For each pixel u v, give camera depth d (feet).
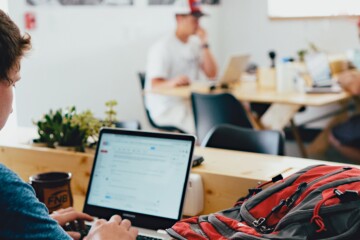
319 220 4.07
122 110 18.31
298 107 14.44
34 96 15.43
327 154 17.71
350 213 4.02
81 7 16.61
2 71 3.67
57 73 16.07
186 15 15.39
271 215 4.60
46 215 3.73
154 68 15.24
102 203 5.76
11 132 8.26
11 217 3.52
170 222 5.33
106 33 17.44
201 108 12.71
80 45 16.69
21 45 3.81
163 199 5.47
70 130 7.00
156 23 18.95
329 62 17.20
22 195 3.59
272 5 21.18
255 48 21.76
